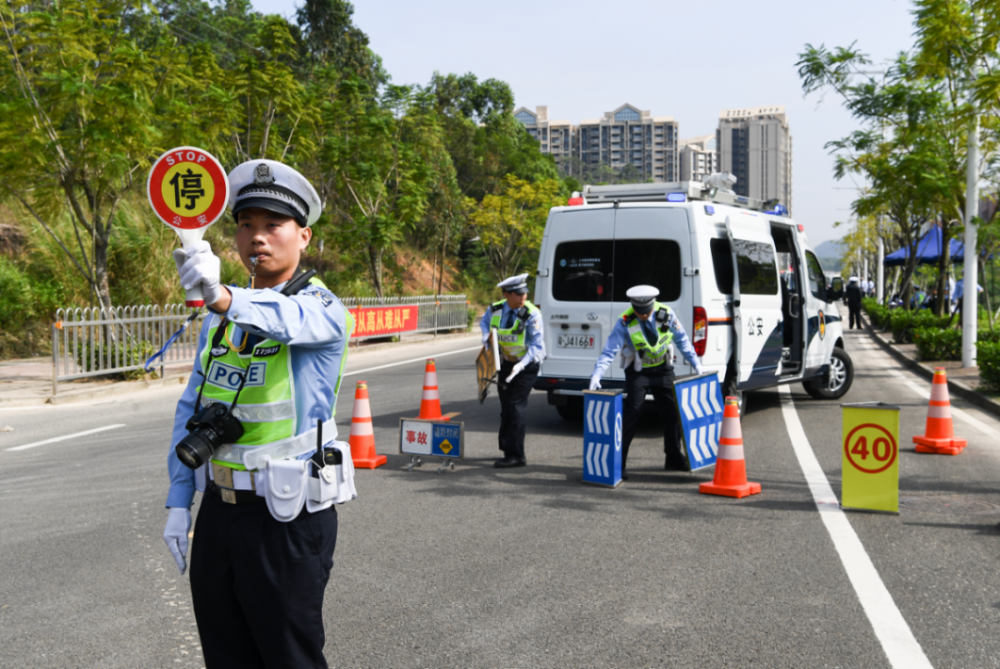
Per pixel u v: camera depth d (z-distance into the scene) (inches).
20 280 709.3
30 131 532.1
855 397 474.0
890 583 174.6
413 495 255.0
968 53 480.4
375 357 751.7
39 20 528.1
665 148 7613.2
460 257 1733.5
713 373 292.5
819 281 452.4
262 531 85.8
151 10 616.4
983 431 362.6
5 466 307.9
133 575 183.6
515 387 293.1
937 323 763.4
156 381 552.1
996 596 166.6
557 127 7544.3
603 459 266.1
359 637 148.8
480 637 148.7
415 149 1112.8
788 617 156.7
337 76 1074.1
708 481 273.1
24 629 153.8
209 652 91.8
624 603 164.7
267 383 85.6
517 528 218.1
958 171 581.0
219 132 783.1
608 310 352.5
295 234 89.9
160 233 792.9
